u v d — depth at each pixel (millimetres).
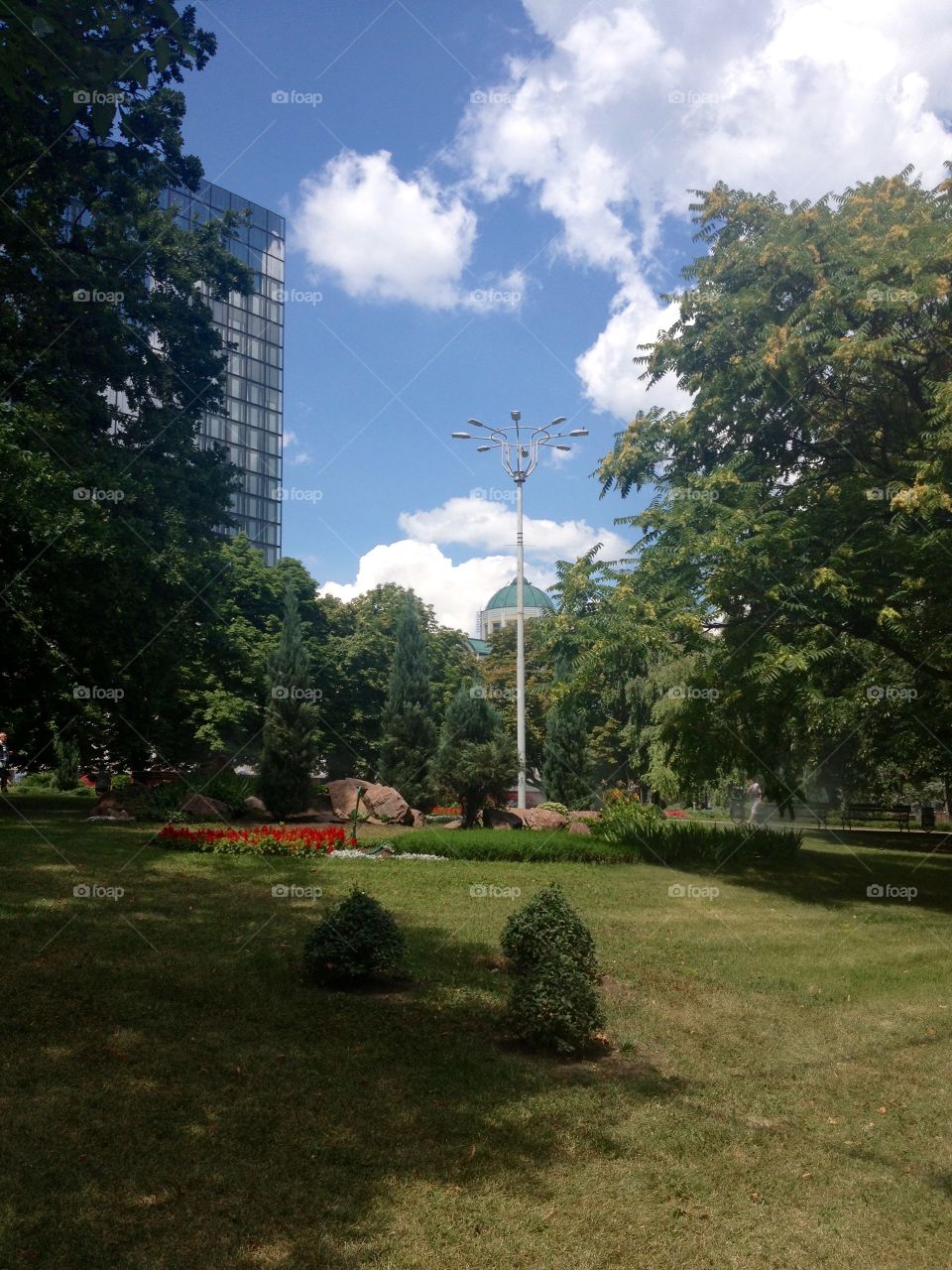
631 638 14812
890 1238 4297
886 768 27703
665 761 18109
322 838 16453
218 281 22125
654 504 16656
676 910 12648
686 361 17047
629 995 8156
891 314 14414
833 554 14023
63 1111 4984
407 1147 4871
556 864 16531
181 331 21078
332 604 41062
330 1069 5875
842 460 17000
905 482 14719
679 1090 5980
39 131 16422
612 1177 4738
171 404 21422
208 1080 5562
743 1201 4582
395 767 27141
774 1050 6949
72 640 17781
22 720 21438
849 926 11992
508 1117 5340
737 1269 3979
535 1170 4738
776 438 16953
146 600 18078
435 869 15070
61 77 6215
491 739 20672
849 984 8961
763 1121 5602
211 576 19547
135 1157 4559
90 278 18375
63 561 15750
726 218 17469
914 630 14383
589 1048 6629
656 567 15852
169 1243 3854
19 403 16594
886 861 19422
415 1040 6512
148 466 19266
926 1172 5004
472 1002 7500
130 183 19438
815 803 31328
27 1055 5746
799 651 13797
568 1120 5363
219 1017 6734
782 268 15688
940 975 9391
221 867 14125
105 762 26047
